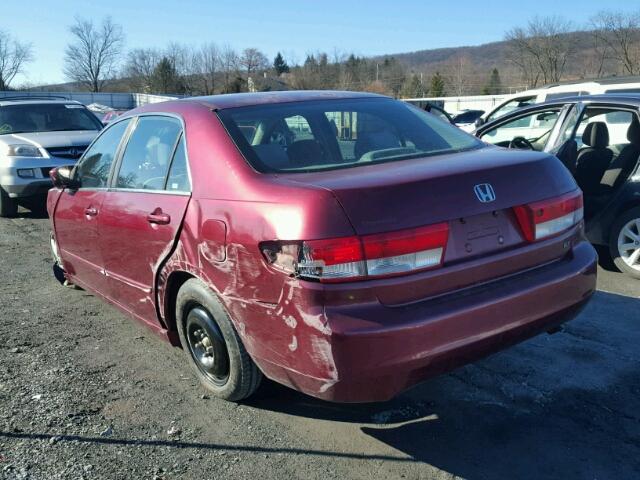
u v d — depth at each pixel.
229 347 3.24
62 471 2.94
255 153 3.24
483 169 3.00
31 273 6.37
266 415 3.42
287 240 2.69
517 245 3.06
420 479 2.83
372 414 3.40
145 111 4.18
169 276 3.55
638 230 5.51
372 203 2.68
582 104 5.89
